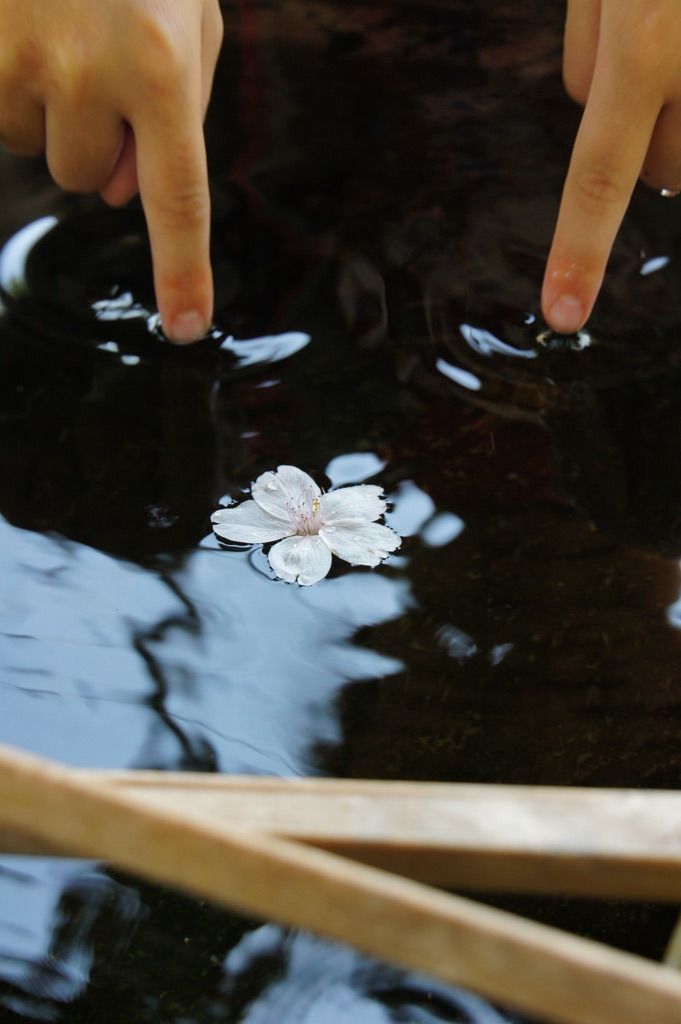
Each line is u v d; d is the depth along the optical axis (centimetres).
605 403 62
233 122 70
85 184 62
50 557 57
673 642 56
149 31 57
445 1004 50
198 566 57
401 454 60
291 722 54
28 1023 49
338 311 64
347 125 70
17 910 51
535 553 58
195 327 62
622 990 34
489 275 65
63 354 62
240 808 43
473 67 72
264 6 74
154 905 51
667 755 54
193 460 60
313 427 61
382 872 43
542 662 55
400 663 55
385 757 53
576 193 59
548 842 42
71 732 53
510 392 62
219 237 66
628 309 64
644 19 57
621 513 59
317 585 57
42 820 39
